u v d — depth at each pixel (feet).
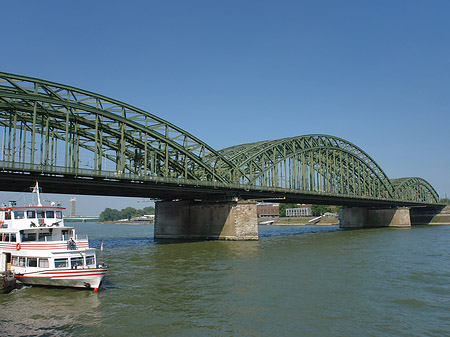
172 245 200.75
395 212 424.05
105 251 170.71
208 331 61.36
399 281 98.17
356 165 393.29
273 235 293.84
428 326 64.08
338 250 168.86
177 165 225.97
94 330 61.72
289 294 84.64
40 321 66.03
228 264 126.62
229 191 231.09
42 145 158.20
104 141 199.21
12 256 94.73
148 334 60.03
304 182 303.48
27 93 149.07
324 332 61.11
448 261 132.98
